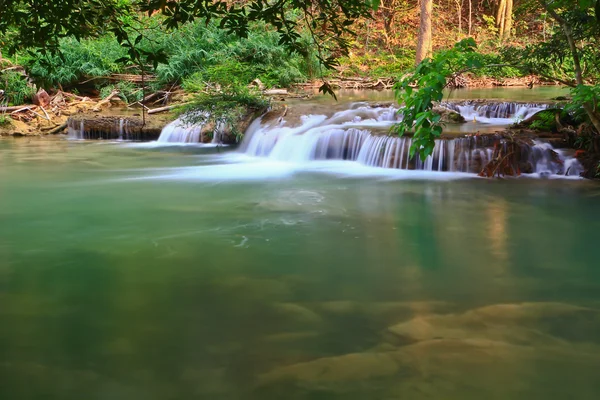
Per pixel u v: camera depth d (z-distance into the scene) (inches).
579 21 309.4
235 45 731.4
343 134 450.6
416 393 127.0
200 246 241.3
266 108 543.5
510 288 193.3
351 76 901.2
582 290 191.0
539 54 336.5
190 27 764.6
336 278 203.0
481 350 147.0
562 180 360.8
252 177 392.8
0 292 191.3
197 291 191.0
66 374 138.3
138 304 181.0
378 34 1071.6
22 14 140.6
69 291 191.9
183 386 132.1
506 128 442.0
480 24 1230.9
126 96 728.3
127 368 140.9
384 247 238.8
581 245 239.6
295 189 352.5
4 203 321.4
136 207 311.0
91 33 147.0
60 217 291.3
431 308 175.9
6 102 629.3
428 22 845.8
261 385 132.0
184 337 157.2
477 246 239.6
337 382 132.4
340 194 337.4
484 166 380.2
